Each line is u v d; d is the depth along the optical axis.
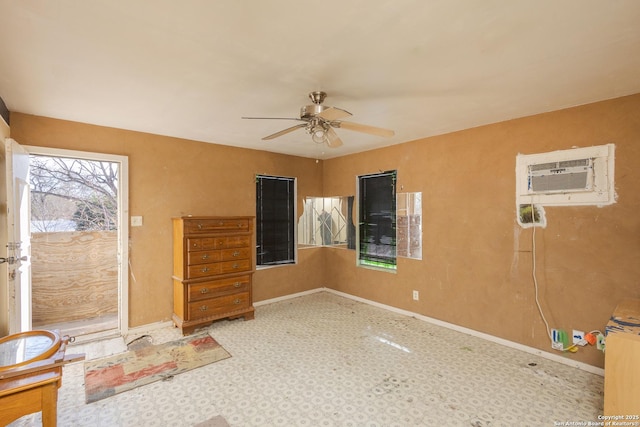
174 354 2.92
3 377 1.32
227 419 2.03
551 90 2.32
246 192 4.34
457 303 3.47
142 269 3.48
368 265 4.61
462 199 3.42
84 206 5.04
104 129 3.25
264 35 1.61
